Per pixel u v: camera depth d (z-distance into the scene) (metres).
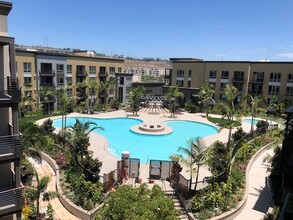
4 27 14.38
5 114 15.05
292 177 19.41
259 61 57.41
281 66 54.78
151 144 35.44
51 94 49.91
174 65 68.62
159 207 10.28
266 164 27.03
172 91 56.19
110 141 36.19
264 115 51.72
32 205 16.98
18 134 13.53
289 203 15.47
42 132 20.11
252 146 30.56
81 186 19.09
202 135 40.03
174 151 32.97
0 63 14.50
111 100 64.75
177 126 45.53
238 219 17.72
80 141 24.03
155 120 47.81
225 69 60.84
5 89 14.27
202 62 63.97
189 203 18.22
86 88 58.69
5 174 15.45
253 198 20.36
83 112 51.53
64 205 18.27
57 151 25.91
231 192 19.78
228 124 33.16
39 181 17.14
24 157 20.12
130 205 10.20
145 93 60.12
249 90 59.19
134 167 22.56
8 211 13.07
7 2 14.04
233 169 23.41
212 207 18.11
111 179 20.20
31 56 48.50
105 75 63.72
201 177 22.77
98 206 17.70
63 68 54.12
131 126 44.22
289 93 54.66
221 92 62.09
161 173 22.59
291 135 20.77
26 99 44.28
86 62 58.94
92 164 21.22
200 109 57.69
